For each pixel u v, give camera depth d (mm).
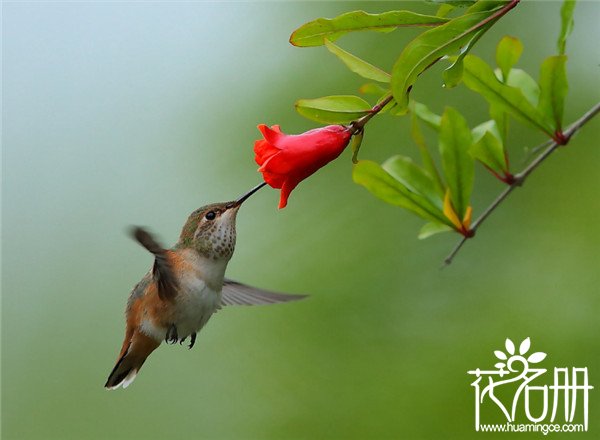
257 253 11086
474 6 5008
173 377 12445
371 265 10758
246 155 11383
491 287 10484
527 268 10531
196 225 7336
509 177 6633
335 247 10891
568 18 6281
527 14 10570
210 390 11828
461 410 9898
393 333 10500
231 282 8180
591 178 10539
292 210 11219
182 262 7281
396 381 10258
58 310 13844
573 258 10477
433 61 5094
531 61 10445
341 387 10438
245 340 11250
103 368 13391
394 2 10516
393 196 6668
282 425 10578
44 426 13211
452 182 6598
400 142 10672
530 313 10250
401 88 5121
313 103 5320
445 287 10586
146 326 7453
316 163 5332
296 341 10797
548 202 10641
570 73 10484
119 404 12867
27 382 13523
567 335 10031
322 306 10742
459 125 6508
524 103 6477
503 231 10688
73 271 13992
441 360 10211
